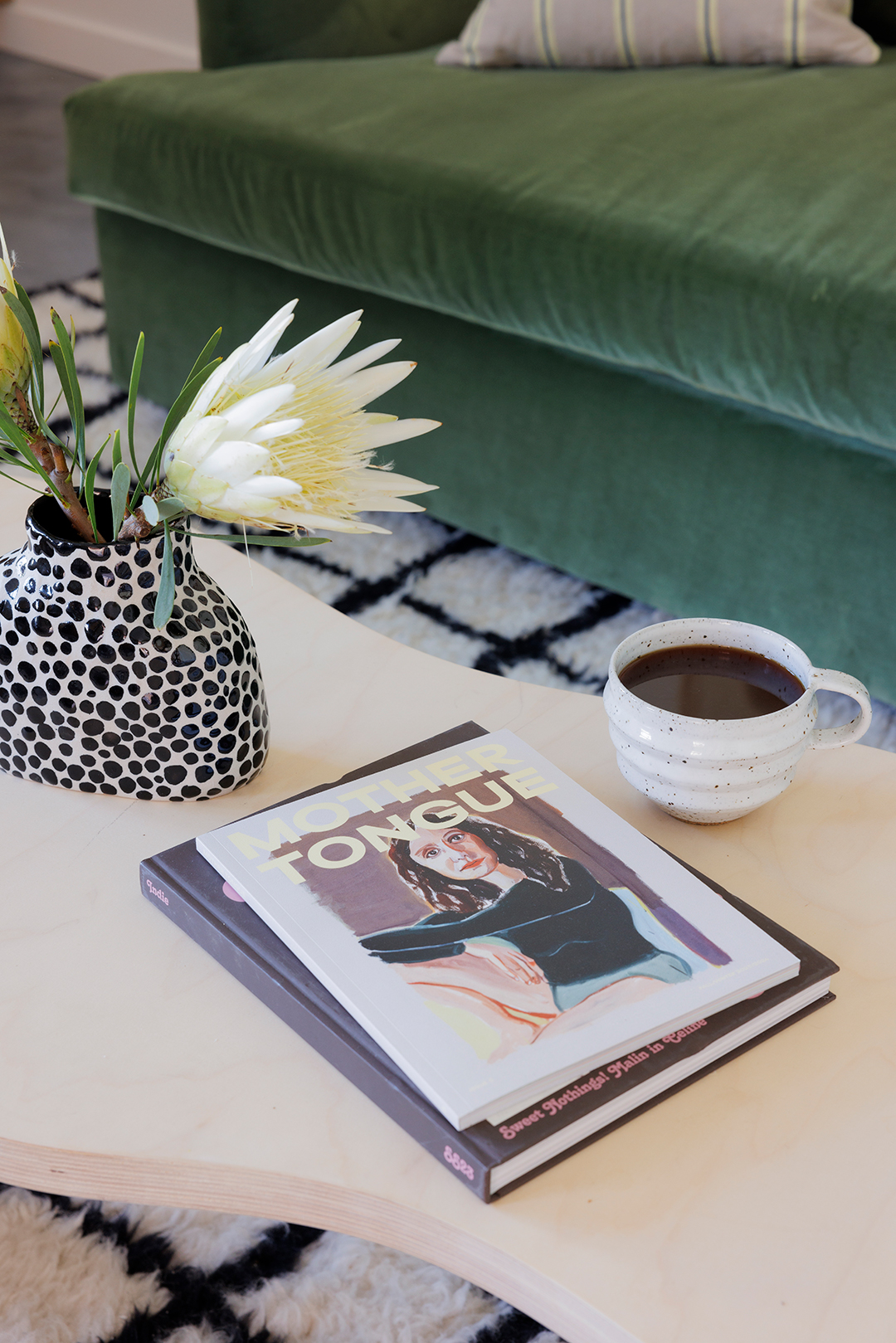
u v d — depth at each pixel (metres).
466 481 1.49
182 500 0.53
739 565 1.29
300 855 0.56
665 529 1.33
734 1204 0.44
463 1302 0.73
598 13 1.53
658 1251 0.42
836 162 1.20
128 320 1.78
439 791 0.61
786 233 1.11
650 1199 0.44
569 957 0.51
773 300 1.08
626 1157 0.46
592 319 1.21
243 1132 0.46
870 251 1.07
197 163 1.48
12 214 2.60
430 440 1.50
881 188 1.15
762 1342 0.40
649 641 0.64
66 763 0.63
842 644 1.25
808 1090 0.49
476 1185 0.44
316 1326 0.71
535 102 1.43
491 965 0.51
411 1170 0.45
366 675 0.75
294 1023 0.51
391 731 0.70
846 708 1.29
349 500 0.55
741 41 1.51
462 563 1.55
